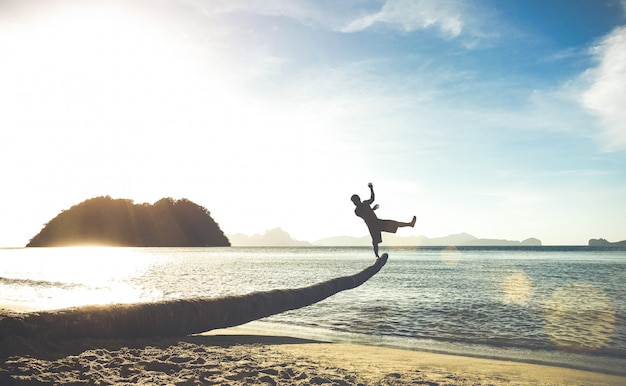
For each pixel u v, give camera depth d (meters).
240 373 6.36
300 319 15.22
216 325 10.18
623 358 9.56
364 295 22.73
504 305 18.70
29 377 5.35
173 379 5.77
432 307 18.16
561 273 42.34
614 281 31.94
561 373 7.93
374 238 11.96
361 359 8.59
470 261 77.88
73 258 97.88
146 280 32.53
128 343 8.34
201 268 53.69
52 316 7.59
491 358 9.41
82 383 5.38
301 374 6.59
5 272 44.78
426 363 8.48
